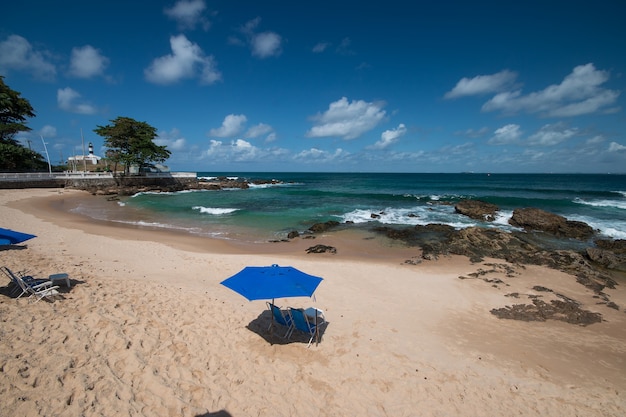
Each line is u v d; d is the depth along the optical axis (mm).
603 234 22328
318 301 10375
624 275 15125
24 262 11000
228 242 19516
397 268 14688
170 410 5020
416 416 5504
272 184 81188
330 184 81500
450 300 11094
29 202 31875
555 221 23734
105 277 10289
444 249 18078
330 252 17516
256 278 6840
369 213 30438
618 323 9727
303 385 6039
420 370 6859
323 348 7406
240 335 7566
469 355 7660
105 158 53406
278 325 8266
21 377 5039
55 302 7719
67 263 11531
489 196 45000
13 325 6418
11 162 46094
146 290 9438
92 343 6266
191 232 22047
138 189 49125
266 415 5211
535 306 10523
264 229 23609
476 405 5906
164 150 62000
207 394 5492
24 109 49688
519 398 6195
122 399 5047
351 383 6227
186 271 12531
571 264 15445
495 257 16984
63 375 5270
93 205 33688
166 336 7000
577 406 6070
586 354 7961
